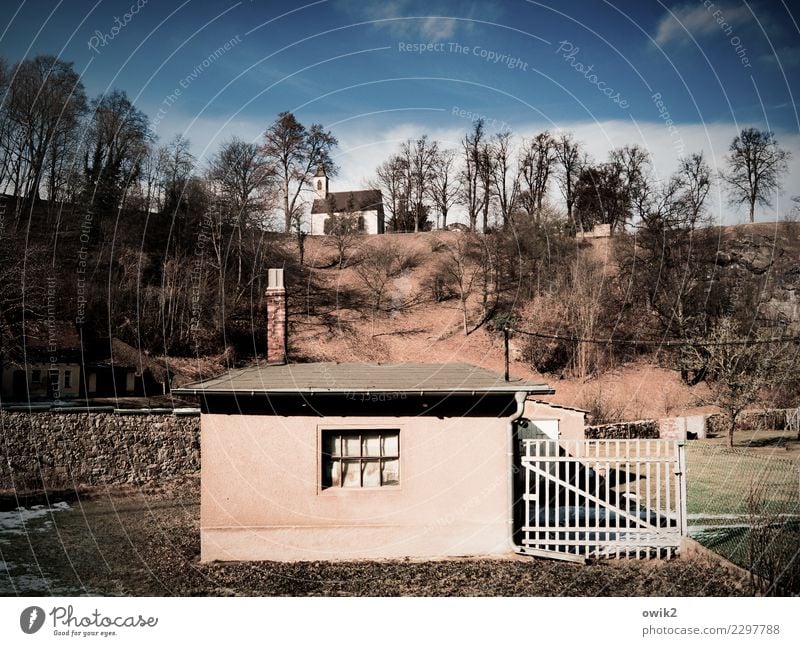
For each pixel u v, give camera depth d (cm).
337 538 1120
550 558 1108
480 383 1151
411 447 1135
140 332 3634
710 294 4222
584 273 4466
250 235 4216
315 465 1127
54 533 1439
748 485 1803
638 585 989
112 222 3828
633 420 3350
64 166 3838
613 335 4209
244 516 1123
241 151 3947
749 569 984
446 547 1120
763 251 4356
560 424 1948
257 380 1184
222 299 3844
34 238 3472
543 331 4256
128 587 1053
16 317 3100
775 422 3167
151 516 1633
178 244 4000
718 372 3128
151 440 2220
